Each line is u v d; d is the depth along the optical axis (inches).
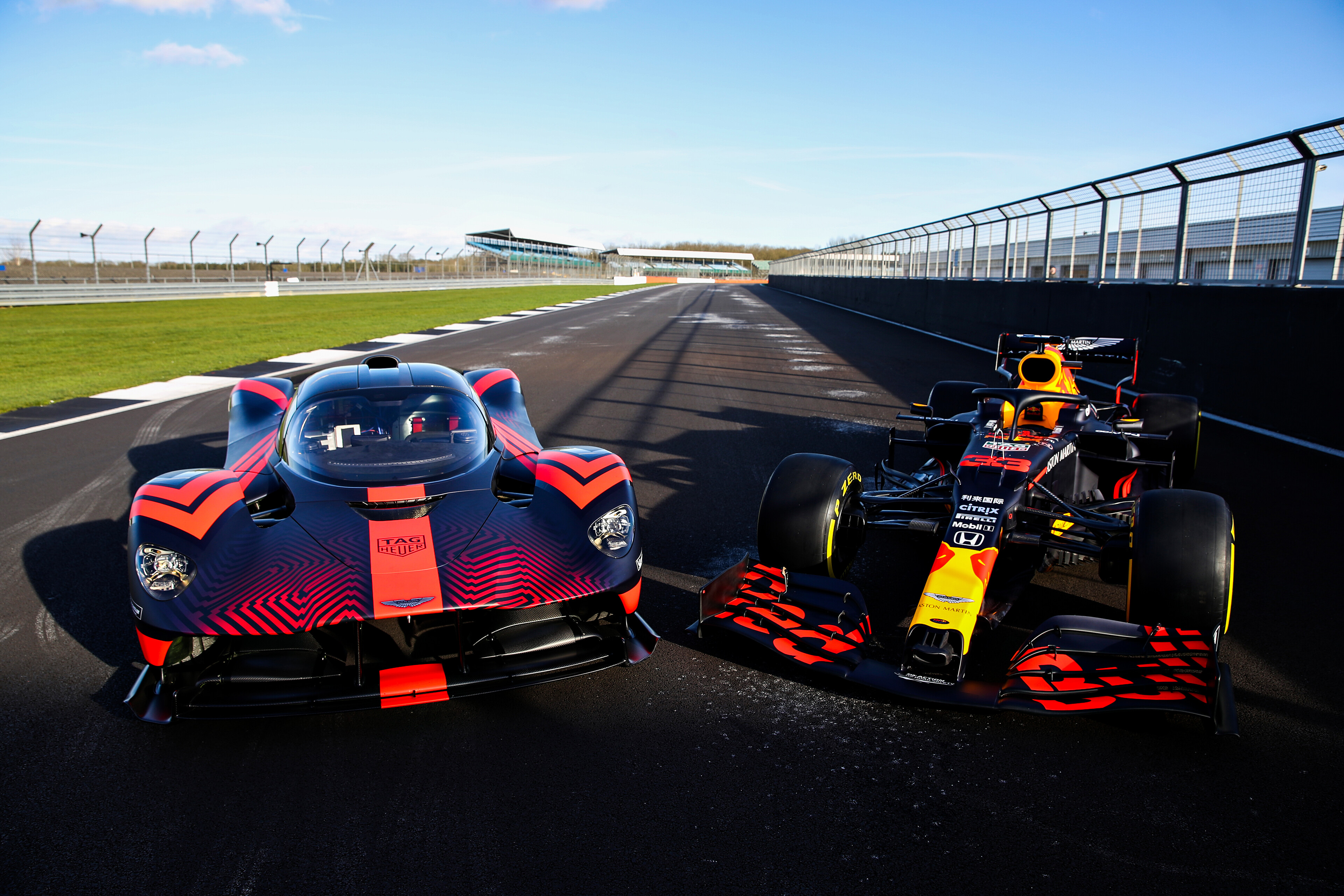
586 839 85.6
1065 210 518.6
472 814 89.7
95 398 365.1
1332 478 219.0
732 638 132.3
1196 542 108.8
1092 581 150.7
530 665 111.3
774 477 140.6
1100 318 425.7
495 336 698.8
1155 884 78.5
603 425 300.7
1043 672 105.6
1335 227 280.1
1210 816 88.4
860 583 150.3
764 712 110.6
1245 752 99.7
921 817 88.7
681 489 214.8
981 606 110.6
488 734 106.0
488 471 141.6
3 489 217.8
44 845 84.9
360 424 147.7
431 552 114.4
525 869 81.2
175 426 301.4
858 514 142.3
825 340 653.3
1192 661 104.8
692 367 475.5
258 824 88.4
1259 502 198.4
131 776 96.9
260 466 146.9
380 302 1323.8
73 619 138.6
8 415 324.8
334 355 539.2
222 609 102.3
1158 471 198.2
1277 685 114.3
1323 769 96.0
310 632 112.0
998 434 145.3
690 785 94.6
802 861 82.0
